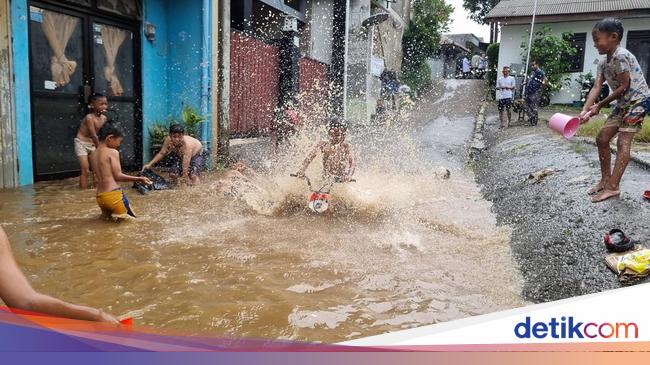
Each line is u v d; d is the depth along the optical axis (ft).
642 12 62.69
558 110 62.80
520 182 24.91
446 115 65.46
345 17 62.13
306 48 57.77
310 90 53.88
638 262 11.43
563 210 17.65
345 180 23.07
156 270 14.34
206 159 34.14
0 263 5.61
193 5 33.65
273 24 52.31
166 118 34.88
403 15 89.15
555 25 69.15
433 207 23.53
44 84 26.18
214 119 34.91
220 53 35.58
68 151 28.07
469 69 112.78
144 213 21.13
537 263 14.60
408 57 92.79
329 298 12.69
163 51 34.09
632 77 16.30
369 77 65.62
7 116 24.26
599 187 18.11
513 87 50.11
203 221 20.10
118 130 19.66
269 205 22.75
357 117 63.41
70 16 27.37
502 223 20.34
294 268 14.83
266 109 45.27
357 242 17.69
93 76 29.07
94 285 13.16
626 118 16.55
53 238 17.07
